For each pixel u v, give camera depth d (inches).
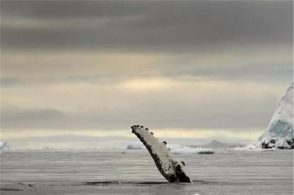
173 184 6437.0
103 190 6033.5
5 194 5708.7
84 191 5920.3
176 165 6456.7
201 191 5949.8
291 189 6481.3
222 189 6289.4
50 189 6127.0
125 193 5703.7
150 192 5772.6
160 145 6471.5
